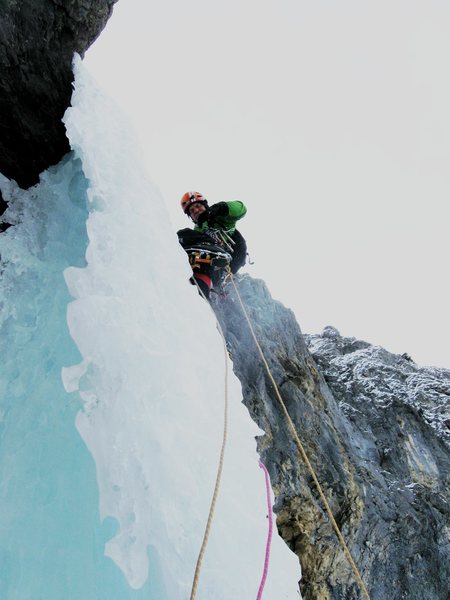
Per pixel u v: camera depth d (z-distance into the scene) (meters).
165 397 2.44
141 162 3.48
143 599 2.00
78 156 3.38
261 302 5.72
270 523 2.28
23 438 2.48
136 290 2.78
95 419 2.29
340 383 7.93
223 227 4.21
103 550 2.11
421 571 5.05
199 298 3.29
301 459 4.57
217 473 2.41
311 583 4.12
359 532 4.78
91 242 2.83
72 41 3.52
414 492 6.06
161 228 3.30
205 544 1.95
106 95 3.57
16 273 3.09
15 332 2.89
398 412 7.39
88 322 2.50
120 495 2.10
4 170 3.60
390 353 9.76
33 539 2.16
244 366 4.71
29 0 3.22
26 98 3.47
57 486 2.30
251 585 2.18
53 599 2.01
